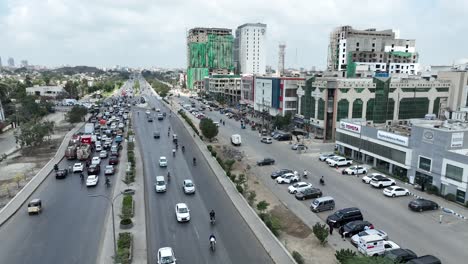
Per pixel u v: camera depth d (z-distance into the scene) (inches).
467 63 4884.4
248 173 2287.2
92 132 3410.4
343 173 2285.9
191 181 1977.1
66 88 7470.5
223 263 1203.2
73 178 2191.2
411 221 1562.5
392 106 3503.9
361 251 1268.5
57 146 3115.2
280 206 1729.8
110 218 1578.5
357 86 3307.1
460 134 1866.4
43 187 2017.7
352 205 1752.0
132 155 2613.2
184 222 1530.5
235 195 1865.2
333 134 3363.7
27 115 4244.6
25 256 1259.2
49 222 1544.0
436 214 1644.9
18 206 1704.0
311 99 3607.3
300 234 1430.9
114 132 3659.0
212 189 1984.5
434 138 1931.6
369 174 2237.9
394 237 1407.5
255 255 1256.8
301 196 1819.6
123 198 1752.0
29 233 1440.7
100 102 6756.9
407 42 5964.6
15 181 2094.0
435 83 3654.0
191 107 6136.8
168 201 1788.9
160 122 4594.0
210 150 2856.8
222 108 6033.5
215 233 1430.9
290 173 2167.8
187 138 3523.6
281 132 3550.7
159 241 1359.5
